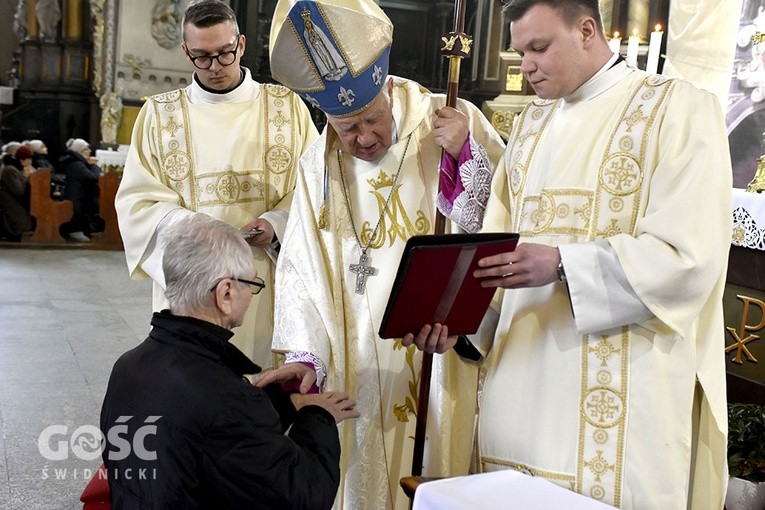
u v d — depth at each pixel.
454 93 2.35
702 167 1.81
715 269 1.79
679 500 1.87
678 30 5.91
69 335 6.30
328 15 2.24
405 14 14.60
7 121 15.78
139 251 3.17
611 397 1.90
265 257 3.17
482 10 12.41
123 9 14.57
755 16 4.80
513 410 2.01
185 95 3.34
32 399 4.76
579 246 1.86
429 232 2.63
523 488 1.73
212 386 1.77
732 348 3.63
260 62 14.11
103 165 12.99
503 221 2.23
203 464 1.75
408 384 2.61
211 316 1.89
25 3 15.88
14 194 10.70
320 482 1.86
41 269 9.13
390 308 1.91
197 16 3.15
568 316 1.96
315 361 2.42
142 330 6.56
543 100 2.18
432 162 2.63
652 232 1.82
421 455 2.38
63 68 15.95
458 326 2.07
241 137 3.26
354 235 2.62
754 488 2.90
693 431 2.06
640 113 1.93
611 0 9.02
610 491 1.89
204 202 3.24
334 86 2.33
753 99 4.79
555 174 2.02
